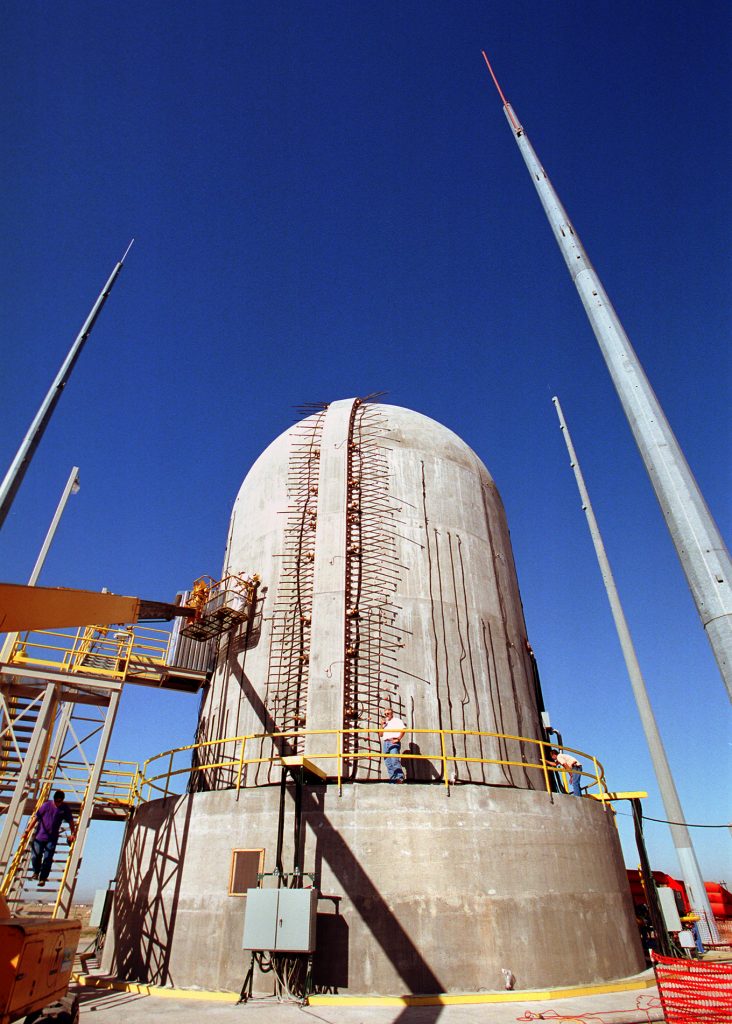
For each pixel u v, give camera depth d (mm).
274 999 11914
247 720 17906
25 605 11477
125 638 20359
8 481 9797
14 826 15664
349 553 19234
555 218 9344
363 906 12867
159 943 14031
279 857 13062
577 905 13859
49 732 18266
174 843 15031
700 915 20375
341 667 17297
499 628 19828
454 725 17219
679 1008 9070
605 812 16562
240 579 20109
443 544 20219
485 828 13797
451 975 12258
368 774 15758
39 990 7746
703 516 6242
